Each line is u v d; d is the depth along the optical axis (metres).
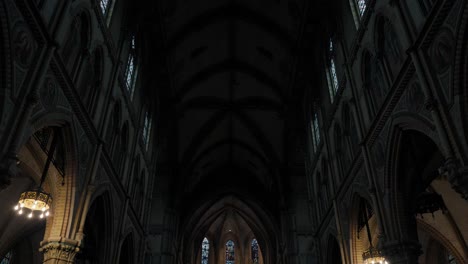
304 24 24.86
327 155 22.91
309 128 29.00
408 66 12.36
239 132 40.28
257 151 41.22
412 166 14.33
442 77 10.56
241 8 28.19
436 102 10.66
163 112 31.62
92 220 18.34
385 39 14.74
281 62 30.02
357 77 17.78
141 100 24.80
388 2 13.89
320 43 25.09
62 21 12.15
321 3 22.84
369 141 15.75
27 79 10.49
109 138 18.38
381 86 15.25
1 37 9.50
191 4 26.44
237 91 35.34
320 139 25.17
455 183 9.52
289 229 35.00
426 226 22.22
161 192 37.53
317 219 25.97
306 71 27.05
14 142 9.73
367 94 16.52
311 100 28.22
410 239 13.48
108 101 17.28
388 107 13.91
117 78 18.67
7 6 9.52
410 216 13.95
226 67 32.97
